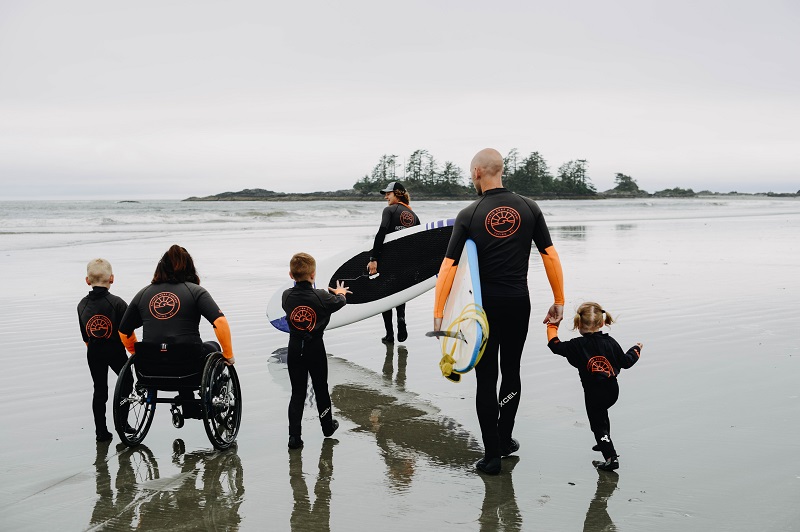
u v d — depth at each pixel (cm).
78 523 331
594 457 411
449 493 364
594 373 384
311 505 352
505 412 411
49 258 1617
